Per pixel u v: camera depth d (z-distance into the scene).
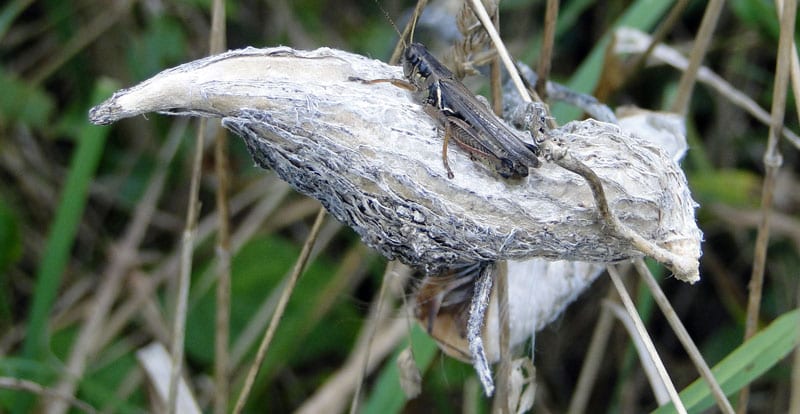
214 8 0.40
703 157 0.56
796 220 0.56
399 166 0.34
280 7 0.64
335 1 0.65
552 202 0.34
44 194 0.61
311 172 0.34
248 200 0.61
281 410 0.56
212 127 0.61
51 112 0.62
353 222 0.35
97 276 0.61
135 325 0.58
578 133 0.35
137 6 0.62
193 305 0.55
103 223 0.62
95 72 0.63
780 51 0.40
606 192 0.34
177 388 0.43
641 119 0.41
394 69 0.35
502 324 0.38
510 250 0.34
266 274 0.56
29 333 0.45
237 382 0.52
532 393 0.39
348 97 0.34
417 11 0.38
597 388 0.58
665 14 0.61
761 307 0.58
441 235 0.34
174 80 0.34
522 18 0.63
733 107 0.59
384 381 0.44
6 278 0.57
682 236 0.35
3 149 0.60
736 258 0.59
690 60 0.43
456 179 0.34
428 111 0.35
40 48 0.63
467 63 0.38
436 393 0.52
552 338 0.57
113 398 0.46
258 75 0.34
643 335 0.37
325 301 0.54
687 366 0.59
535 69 0.59
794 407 0.40
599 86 0.44
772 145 0.41
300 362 0.55
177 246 0.60
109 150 0.63
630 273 0.48
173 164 0.63
